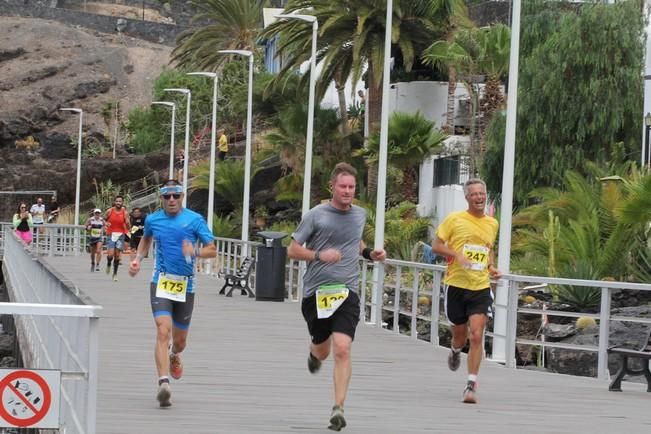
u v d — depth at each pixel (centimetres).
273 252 5075
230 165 10706
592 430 1958
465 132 8456
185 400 2158
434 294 3331
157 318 2031
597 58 6369
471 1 9725
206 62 13288
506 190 3322
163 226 2036
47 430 1531
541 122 6462
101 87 16988
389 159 7656
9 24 18162
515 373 2762
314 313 1875
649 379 2489
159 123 14400
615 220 4662
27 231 8556
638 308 3997
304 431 1850
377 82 8150
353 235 1855
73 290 1491
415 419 2022
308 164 6288
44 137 16200
